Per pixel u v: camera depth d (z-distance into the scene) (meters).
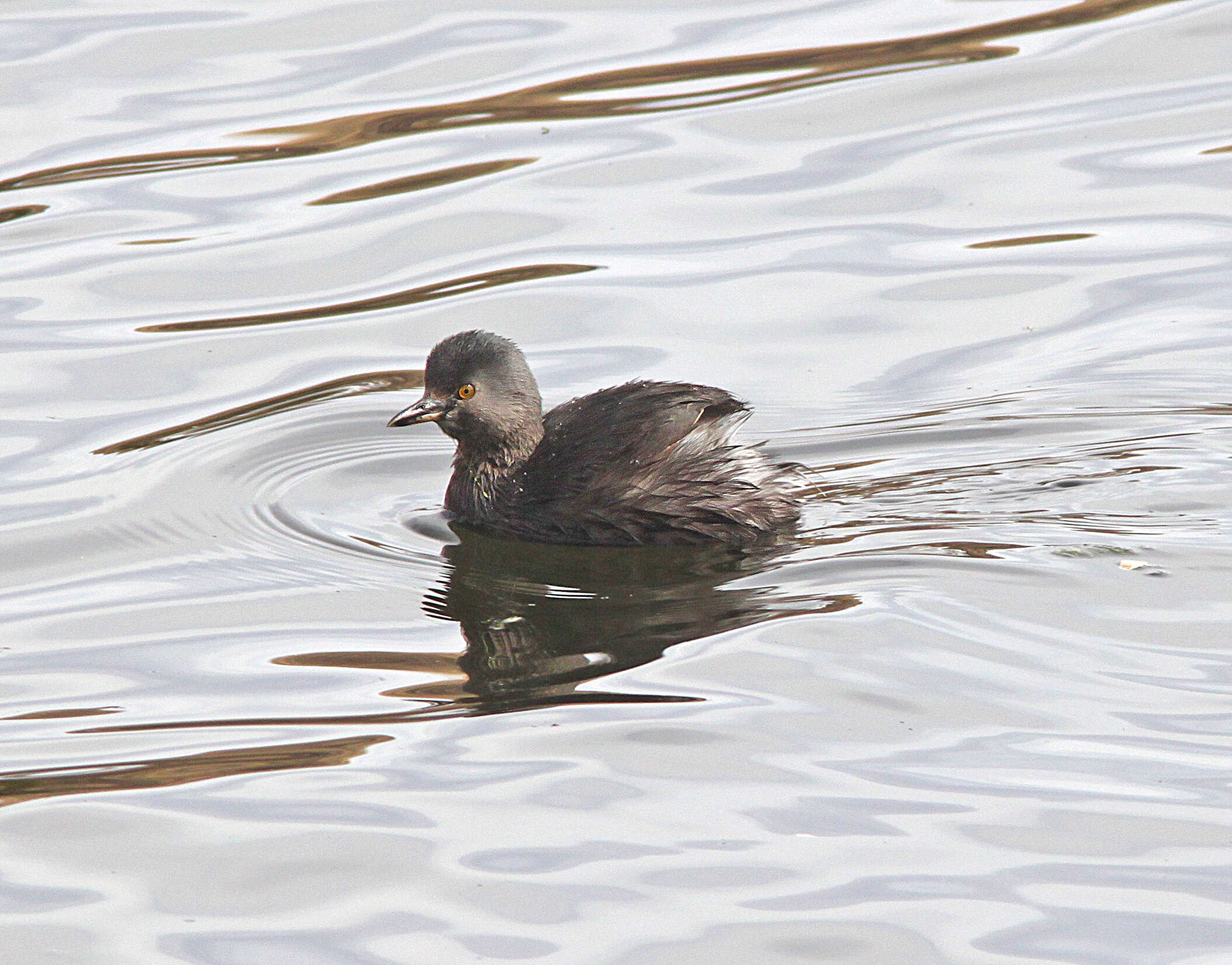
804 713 9.53
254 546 12.48
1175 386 14.45
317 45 21.20
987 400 14.44
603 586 11.62
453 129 19.39
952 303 16.20
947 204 17.81
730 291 16.50
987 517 12.24
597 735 9.38
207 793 8.93
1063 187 17.89
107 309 16.53
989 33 20.91
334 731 9.58
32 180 18.39
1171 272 16.45
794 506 12.55
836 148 18.88
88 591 11.71
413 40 21.20
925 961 7.49
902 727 9.34
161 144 18.94
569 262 17.05
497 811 8.67
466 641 10.77
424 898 8.01
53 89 20.11
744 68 20.31
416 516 13.27
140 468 13.75
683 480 12.41
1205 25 20.83
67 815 8.77
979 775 8.84
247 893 8.09
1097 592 10.86
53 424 14.55
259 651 10.71
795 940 7.63
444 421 12.97
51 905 8.02
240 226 17.89
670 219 17.80
